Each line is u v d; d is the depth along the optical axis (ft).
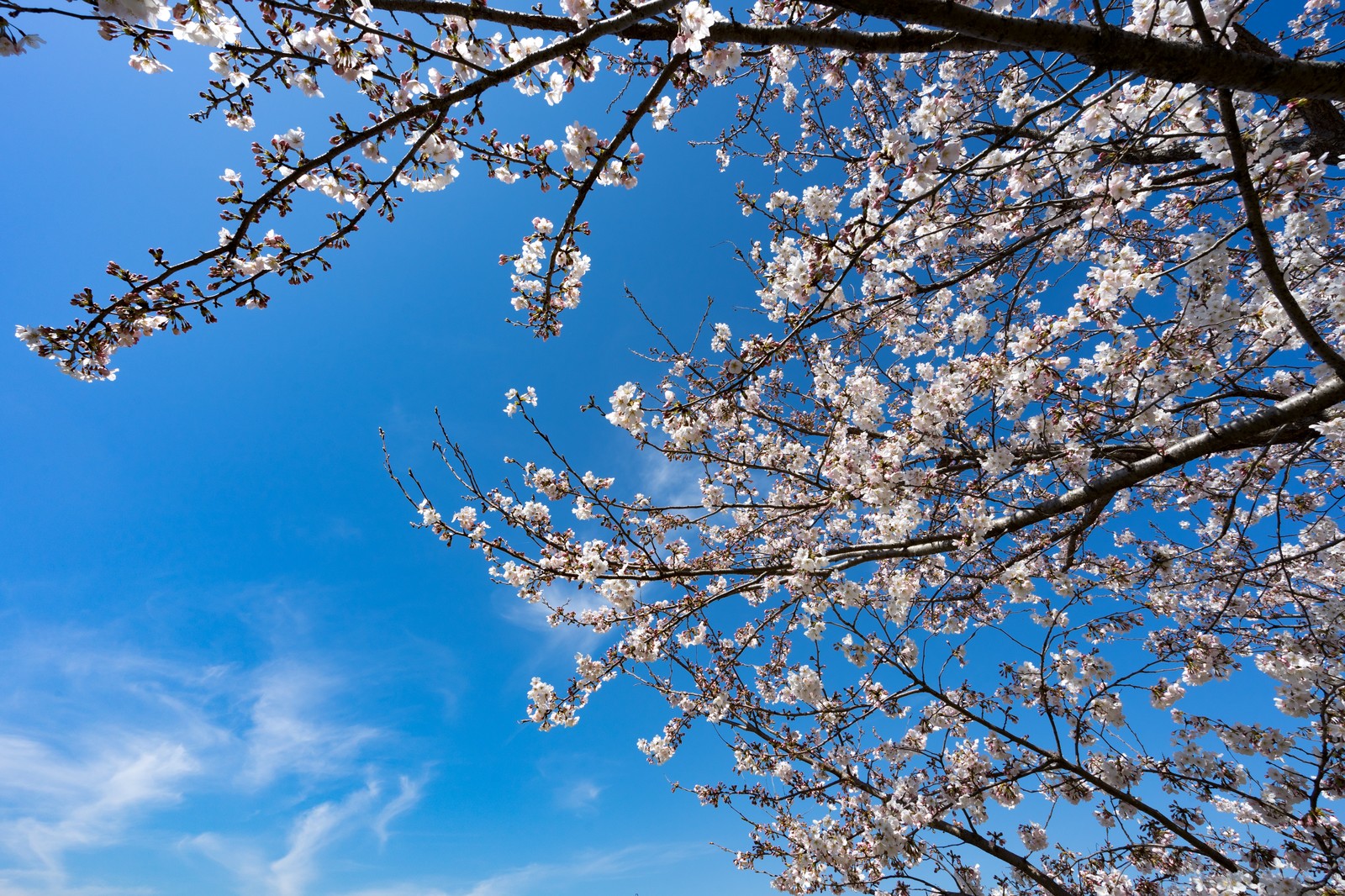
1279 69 7.84
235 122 8.94
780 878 21.43
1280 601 18.85
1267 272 10.35
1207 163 11.73
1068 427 13.33
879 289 16.39
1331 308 11.69
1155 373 12.39
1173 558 15.75
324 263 10.09
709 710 20.01
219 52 8.46
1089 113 11.92
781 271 14.26
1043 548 15.35
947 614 19.85
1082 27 7.63
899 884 17.53
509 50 9.89
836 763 20.12
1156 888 15.84
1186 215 15.28
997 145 9.08
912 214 13.41
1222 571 18.98
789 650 23.08
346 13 7.77
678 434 16.02
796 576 15.49
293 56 8.24
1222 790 15.47
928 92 16.56
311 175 9.83
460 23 9.40
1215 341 11.80
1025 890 18.99
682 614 17.13
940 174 9.98
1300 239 11.98
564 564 17.26
